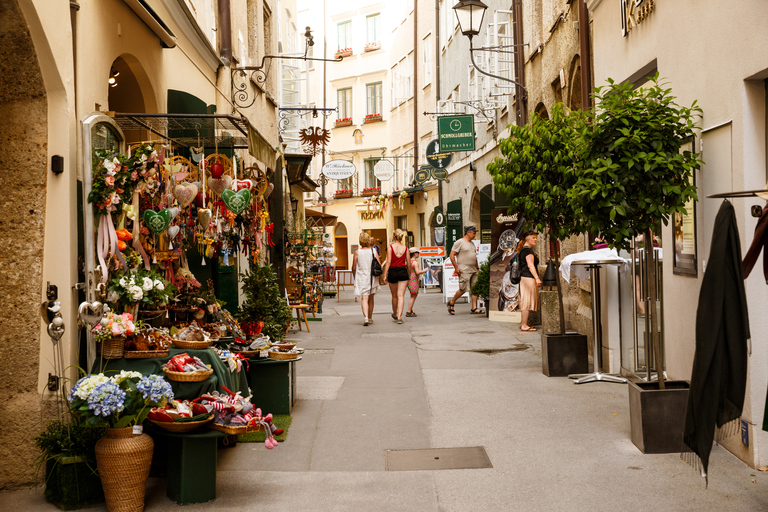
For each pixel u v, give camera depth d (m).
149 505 4.57
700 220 5.96
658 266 7.71
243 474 5.18
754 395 4.96
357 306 20.52
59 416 4.89
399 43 35.22
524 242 13.59
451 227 25.61
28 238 4.93
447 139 20.03
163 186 6.45
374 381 8.50
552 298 10.74
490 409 6.98
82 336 5.17
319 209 40.78
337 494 4.75
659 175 5.63
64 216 4.98
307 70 21.20
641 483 4.80
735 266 4.38
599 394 7.47
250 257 9.65
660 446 5.42
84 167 5.14
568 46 12.31
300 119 21.14
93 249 5.16
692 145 6.09
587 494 4.63
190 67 10.66
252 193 8.94
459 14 13.38
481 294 17.02
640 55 7.54
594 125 6.07
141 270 5.65
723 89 5.40
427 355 10.44
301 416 6.84
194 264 10.41
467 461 5.40
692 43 6.07
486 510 4.42
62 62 4.96
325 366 9.61
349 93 39.28
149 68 8.38
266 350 6.78
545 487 4.78
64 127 4.99
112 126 5.75
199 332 5.56
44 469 4.89
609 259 7.82
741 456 5.18
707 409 4.39
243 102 14.19
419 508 4.48
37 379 4.92
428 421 6.59
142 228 6.14
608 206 5.84
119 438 4.40
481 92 21.31
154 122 7.05
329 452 5.70
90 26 6.26
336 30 39.84
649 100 6.10
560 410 6.83
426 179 26.30
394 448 5.79
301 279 15.46
